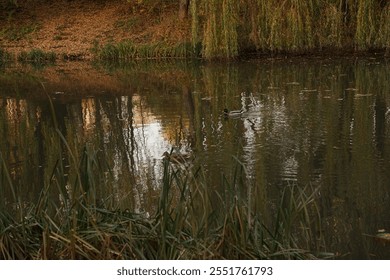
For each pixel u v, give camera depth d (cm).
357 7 2528
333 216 783
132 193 888
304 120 1359
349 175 954
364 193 870
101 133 1327
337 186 904
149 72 2377
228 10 2547
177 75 2248
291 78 2011
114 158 1105
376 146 1118
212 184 909
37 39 3148
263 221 746
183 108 1582
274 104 1566
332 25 2512
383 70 2097
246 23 2633
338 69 2162
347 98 1608
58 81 2225
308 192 879
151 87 1984
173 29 3005
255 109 1509
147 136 1279
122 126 1394
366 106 1491
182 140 1227
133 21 3173
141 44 2917
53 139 1286
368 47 2502
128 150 1161
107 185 930
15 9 3406
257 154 1089
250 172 980
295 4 2512
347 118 1363
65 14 3350
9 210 835
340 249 686
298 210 661
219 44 2580
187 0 3052
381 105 1497
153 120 1447
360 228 742
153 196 866
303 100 1608
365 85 1806
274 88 1825
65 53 2958
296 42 2527
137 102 1709
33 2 3481
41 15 3362
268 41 2566
